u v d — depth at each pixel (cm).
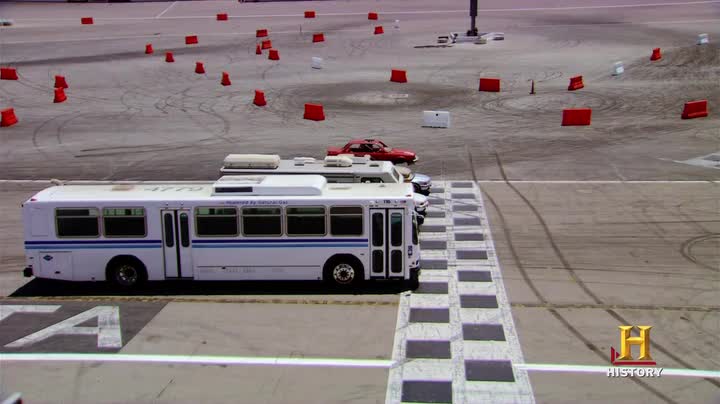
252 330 1595
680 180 2769
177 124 3928
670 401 1270
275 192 1806
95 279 1845
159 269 1834
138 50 6312
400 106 4294
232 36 6994
